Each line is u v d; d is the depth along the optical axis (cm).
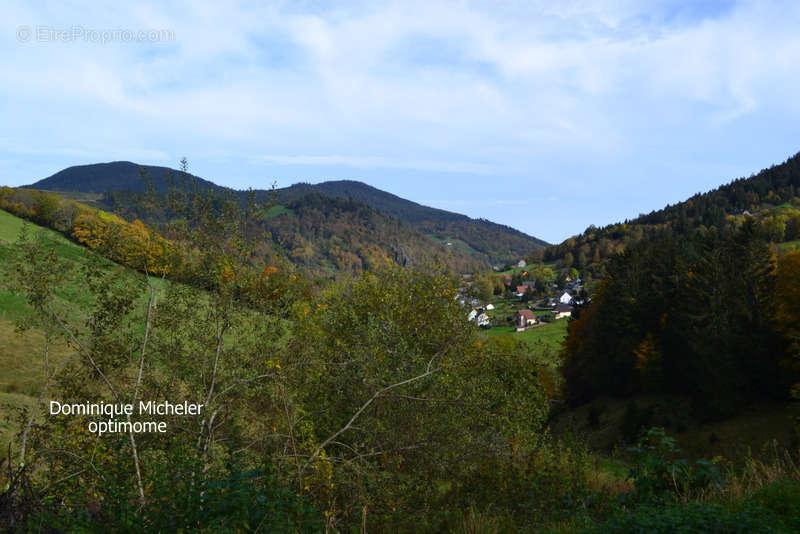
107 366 864
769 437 3234
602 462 1205
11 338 1530
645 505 579
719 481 642
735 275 4391
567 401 6266
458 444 914
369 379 906
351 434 894
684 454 3534
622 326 5462
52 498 630
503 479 980
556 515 841
